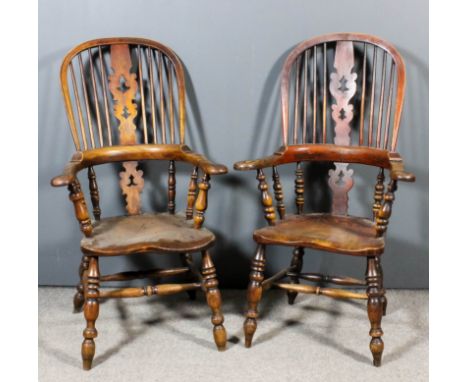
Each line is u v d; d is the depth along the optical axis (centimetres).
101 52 221
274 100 227
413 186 231
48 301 232
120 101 218
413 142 228
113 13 223
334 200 215
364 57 209
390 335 203
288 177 235
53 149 234
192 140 233
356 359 187
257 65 225
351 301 231
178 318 217
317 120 228
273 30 221
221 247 241
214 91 228
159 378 177
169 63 225
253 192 236
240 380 176
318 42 211
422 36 219
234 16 221
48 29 224
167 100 230
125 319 216
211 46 224
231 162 234
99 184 238
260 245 192
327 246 178
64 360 188
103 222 206
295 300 232
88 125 229
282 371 180
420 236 235
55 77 228
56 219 240
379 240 178
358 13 219
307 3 219
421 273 239
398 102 199
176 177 237
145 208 240
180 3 221
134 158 213
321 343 198
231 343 198
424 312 220
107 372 181
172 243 181
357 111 227
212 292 189
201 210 195
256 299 192
